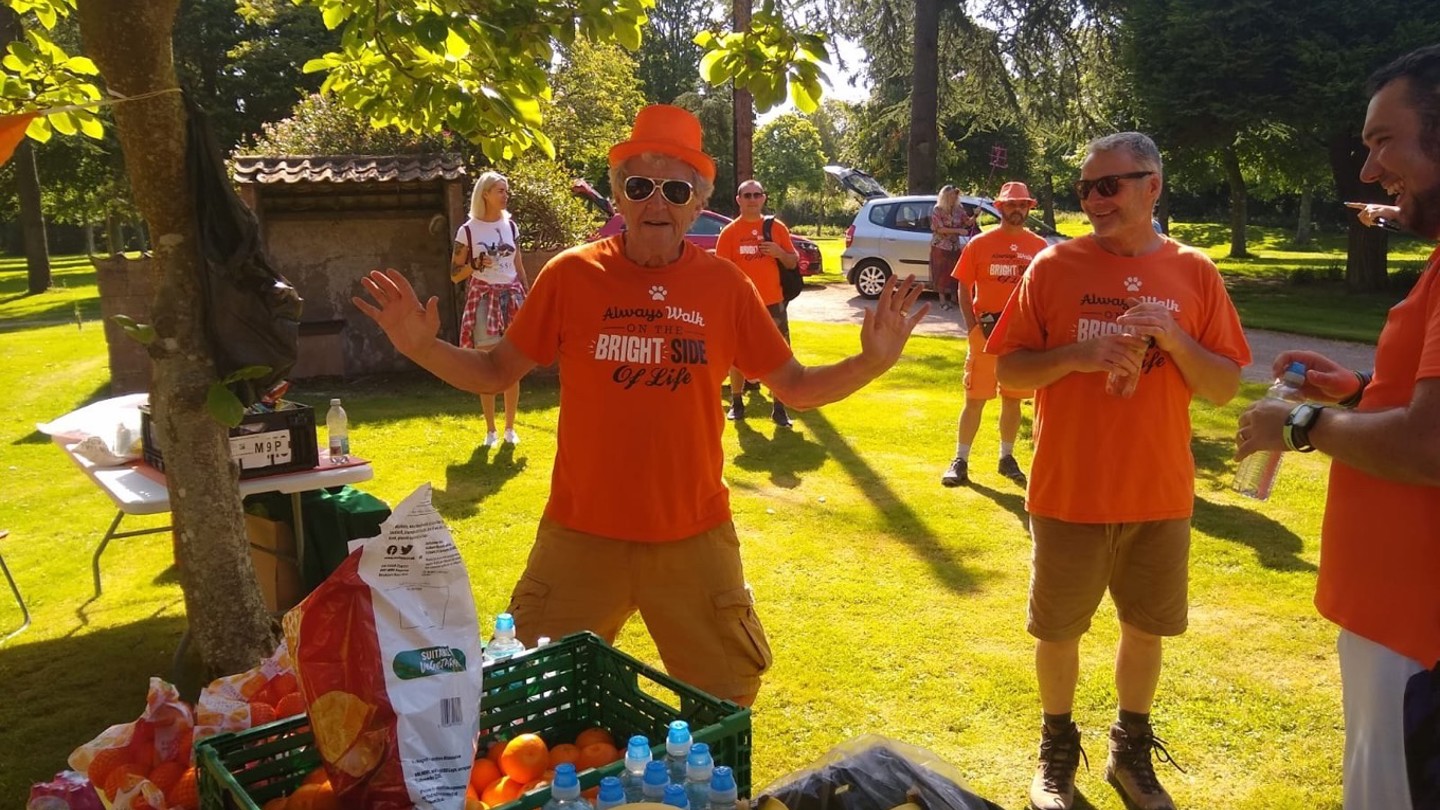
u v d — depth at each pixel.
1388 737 1.83
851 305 16.45
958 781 1.97
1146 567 2.95
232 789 1.64
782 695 3.81
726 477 6.73
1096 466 2.87
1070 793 3.09
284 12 27.08
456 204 10.05
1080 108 20.88
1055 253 3.03
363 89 3.42
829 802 1.82
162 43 2.81
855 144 30.14
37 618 4.58
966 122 29.22
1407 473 1.72
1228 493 6.40
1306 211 37.88
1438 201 1.74
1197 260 2.96
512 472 6.77
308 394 9.64
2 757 3.38
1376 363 1.95
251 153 13.34
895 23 20.53
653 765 1.56
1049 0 19.81
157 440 3.28
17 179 24.31
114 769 1.93
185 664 3.78
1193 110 17.11
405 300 2.42
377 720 1.64
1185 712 3.67
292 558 4.23
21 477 7.00
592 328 2.54
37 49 3.55
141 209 2.97
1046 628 3.00
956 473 6.55
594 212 13.21
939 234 15.54
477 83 3.10
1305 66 16.14
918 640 4.29
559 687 2.18
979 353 6.38
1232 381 2.85
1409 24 15.45
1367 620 1.88
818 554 5.32
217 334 3.05
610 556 2.57
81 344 13.51
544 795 1.58
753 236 7.83
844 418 8.48
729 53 2.96
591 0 2.68
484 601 4.63
